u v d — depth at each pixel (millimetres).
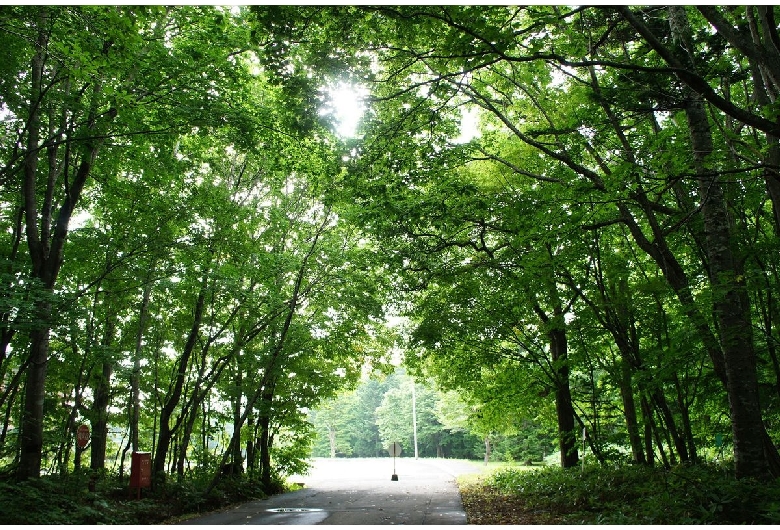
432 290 19469
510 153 15367
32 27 10273
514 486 16109
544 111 13055
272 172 16234
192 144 15273
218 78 12461
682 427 15461
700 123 9242
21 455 11672
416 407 66562
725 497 7758
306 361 20391
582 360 16453
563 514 10500
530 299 16484
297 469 22234
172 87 12039
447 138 13703
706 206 9461
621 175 8891
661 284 10836
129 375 13844
